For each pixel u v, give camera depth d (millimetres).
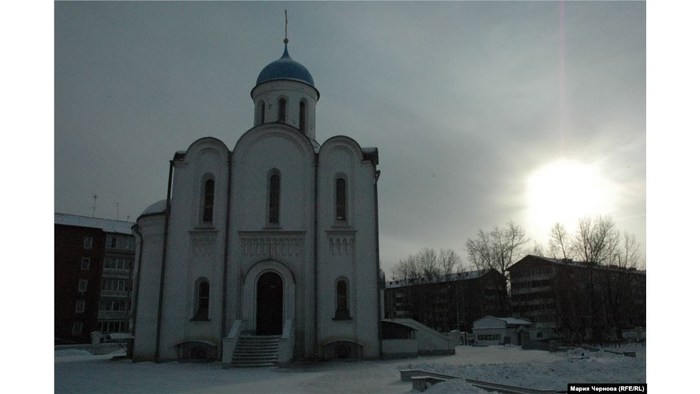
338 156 33344
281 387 18531
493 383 15672
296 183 33031
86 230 69250
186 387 18812
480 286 89688
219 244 31859
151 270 32844
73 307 66312
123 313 73500
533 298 89000
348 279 31594
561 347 40594
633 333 55750
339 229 32062
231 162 33031
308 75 40781
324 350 30531
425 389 16906
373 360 30172
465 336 66188
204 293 31656
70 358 38438
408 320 40812
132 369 26438
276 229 32125
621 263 58719
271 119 38906
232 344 27062
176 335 30734
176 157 34000
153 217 33438
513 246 71438
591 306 57125
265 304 31328
